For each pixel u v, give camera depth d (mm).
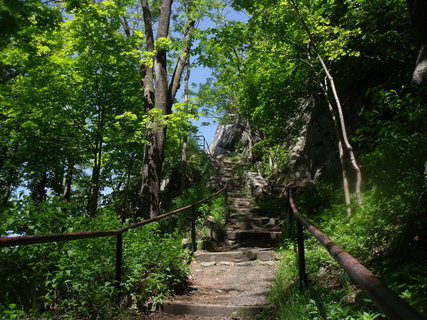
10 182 13820
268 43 8500
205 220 9539
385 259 3473
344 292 3137
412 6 4012
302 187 12156
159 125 9578
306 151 13016
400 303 651
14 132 9859
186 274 5418
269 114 11711
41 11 5949
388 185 3588
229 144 26688
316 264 4441
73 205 3795
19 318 2576
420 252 3018
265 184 14508
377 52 8727
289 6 7242
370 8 8125
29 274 3096
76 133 11203
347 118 10789
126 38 10312
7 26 4203
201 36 8250
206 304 4047
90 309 3303
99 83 10438
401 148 3482
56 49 9000
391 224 3668
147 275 4492
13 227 3115
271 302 4086
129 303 3963
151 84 10562
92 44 9664
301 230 3695
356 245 3932
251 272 6148
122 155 12875
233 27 7953
